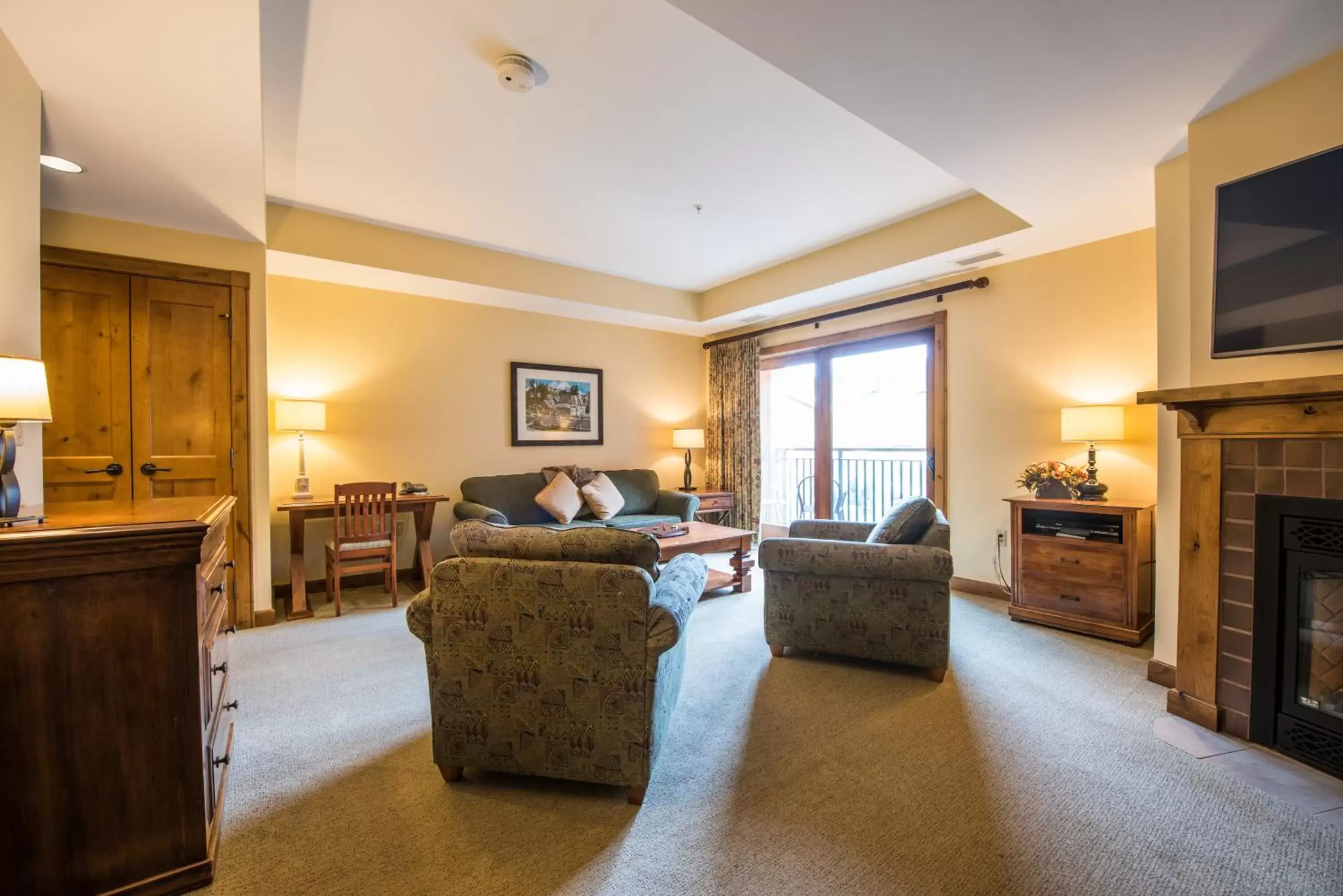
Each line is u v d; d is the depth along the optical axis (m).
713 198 3.59
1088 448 3.51
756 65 2.30
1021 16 1.68
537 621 1.77
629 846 1.56
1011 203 2.98
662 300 5.65
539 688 1.77
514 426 5.29
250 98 1.98
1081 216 3.15
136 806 1.36
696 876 1.45
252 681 2.67
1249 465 2.09
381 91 2.44
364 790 1.83
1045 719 2.28
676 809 1.72
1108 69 1.93
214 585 1.73
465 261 4.43
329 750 2.07
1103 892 1.38
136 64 1.78
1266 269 1.98
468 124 2.71
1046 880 1.42
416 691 2.57
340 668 2.83
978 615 3.64
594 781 1.75
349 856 1.53
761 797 1.78
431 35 2.10
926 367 4.57
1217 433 2.16
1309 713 1.93
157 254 3.22
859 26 1.73
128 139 2.26
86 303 3.05
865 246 4.22
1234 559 2.13
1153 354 3.31
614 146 2.93
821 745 2.09
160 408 3.23
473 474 5.06
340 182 3.34
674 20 2.04
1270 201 1.97
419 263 4.21
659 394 6.31
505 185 3.38
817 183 3.38
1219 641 2.18
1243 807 1.72
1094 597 3.22
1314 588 1.96
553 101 2.53
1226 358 2.10
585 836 1.61
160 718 1.38
